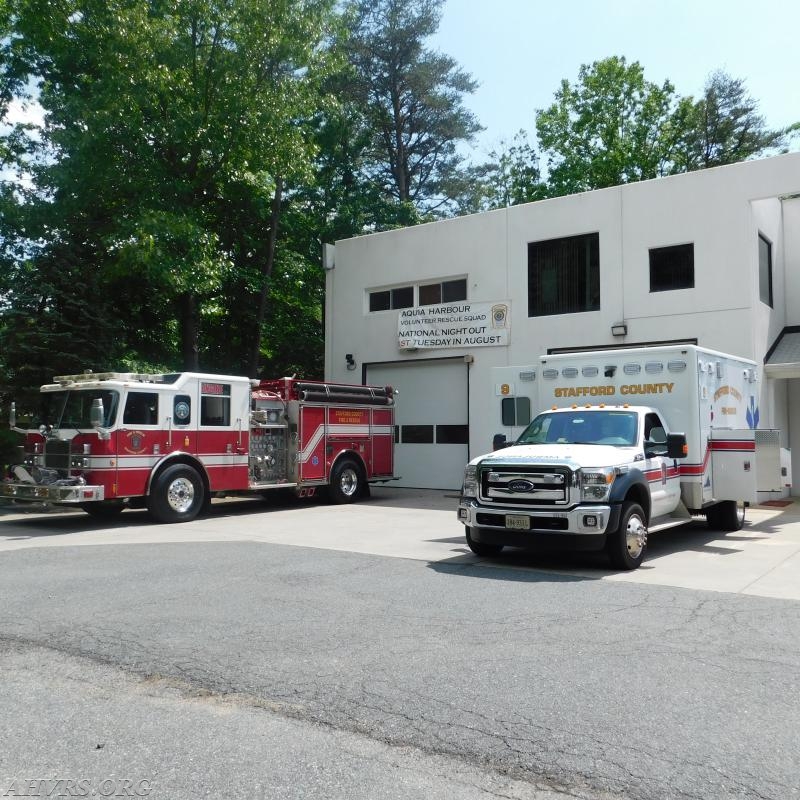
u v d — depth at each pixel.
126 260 19.23
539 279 19.33
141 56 19.42
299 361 30.59
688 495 11.02
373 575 8.71
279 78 21.69
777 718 4.41
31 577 8.52
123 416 13.43
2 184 21.02
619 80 36.97
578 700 4.68
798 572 9.02
